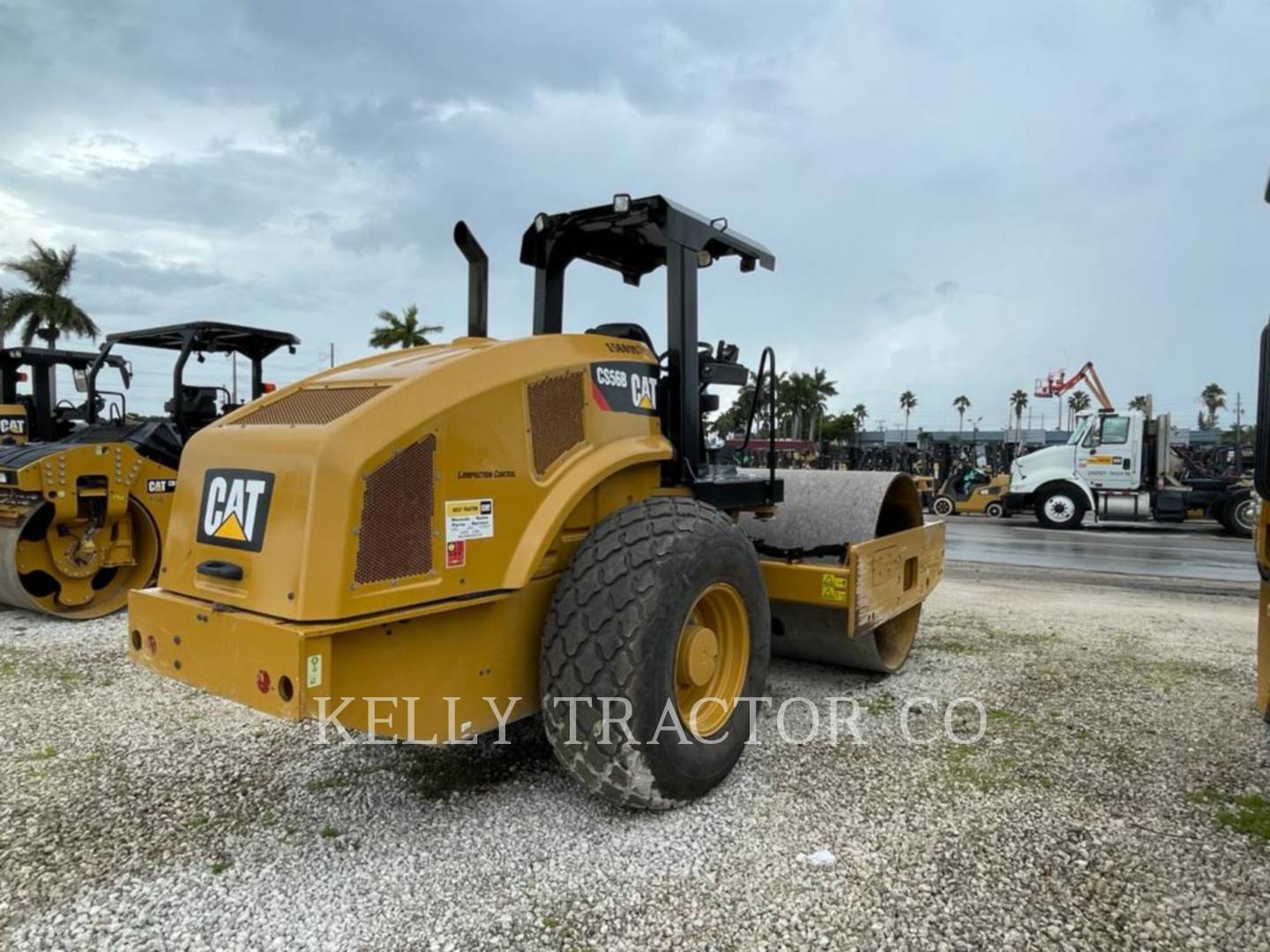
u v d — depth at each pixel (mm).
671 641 2723
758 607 3234
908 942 2213
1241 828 2838
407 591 2357
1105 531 14734
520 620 2797
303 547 2201
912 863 2592
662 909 2355
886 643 4684
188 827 2834
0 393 9492
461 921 2303
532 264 3742
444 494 2453
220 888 2469
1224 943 2223
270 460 2346
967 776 3234
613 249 3963
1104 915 2340
